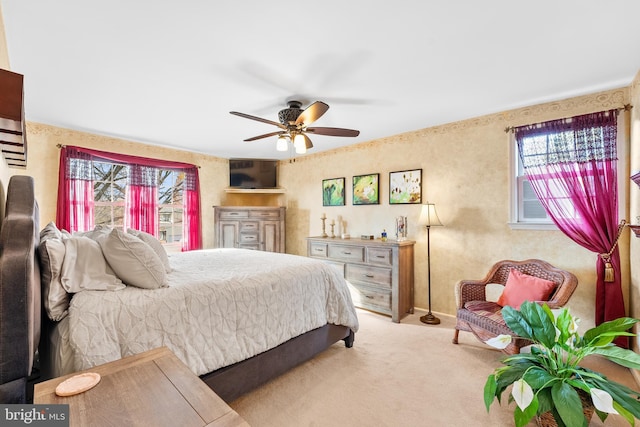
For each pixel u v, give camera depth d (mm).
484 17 1634
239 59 2053
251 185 5340
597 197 2512
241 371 1827
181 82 2391
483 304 2639
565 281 2322
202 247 4973
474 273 3293
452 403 1879
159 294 1631
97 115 3145
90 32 1739
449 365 2359
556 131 2750
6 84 943
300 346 2254
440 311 3562
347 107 2977
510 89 2564
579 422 1248
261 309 2002
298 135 2773
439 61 2100
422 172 3725
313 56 2020
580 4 1534
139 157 4195
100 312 1414
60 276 1495
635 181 1959
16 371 1108
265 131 3729
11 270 1103
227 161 5398
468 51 1974
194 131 3738
